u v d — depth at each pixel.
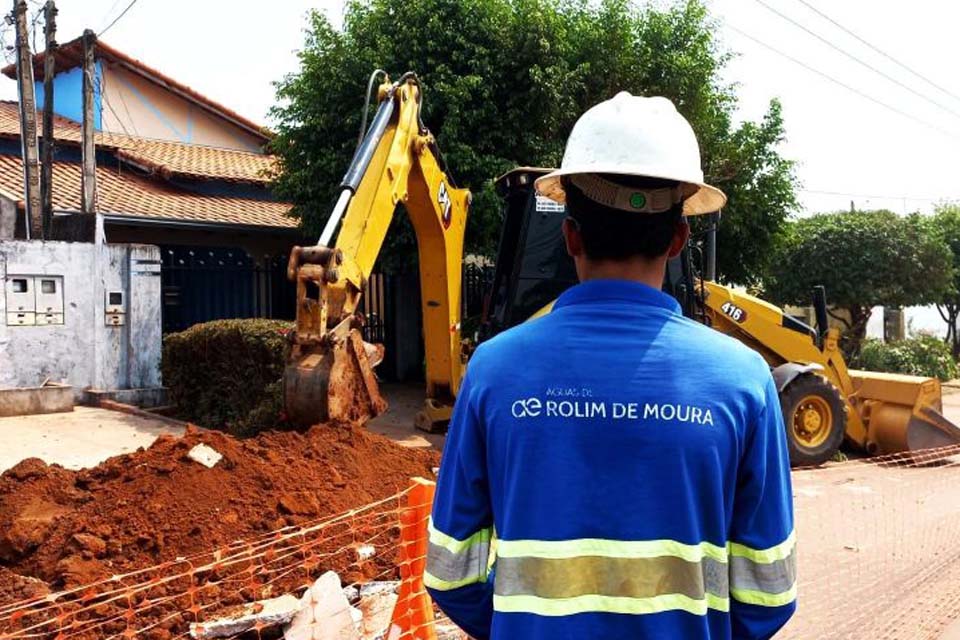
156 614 3.62
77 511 4.47
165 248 15.23
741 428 1.58
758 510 1.62
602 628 1.52
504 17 12.83
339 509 4.75
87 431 10.18
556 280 8.27
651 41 13.62
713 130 14.12
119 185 17.77
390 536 4.61
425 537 3.18
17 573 4.12
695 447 1.54
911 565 5.78
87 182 14.09
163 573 3.94
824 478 8.98
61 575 3.89
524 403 1.61
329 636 3.50
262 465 4.92
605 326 1.64
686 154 1.75
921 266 21.34
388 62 12.81
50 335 12.02
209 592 3.78
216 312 14.66
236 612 3.62
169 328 14.09
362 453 5.71
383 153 7.43
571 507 1.55
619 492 1.54
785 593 1.62
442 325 9.61
